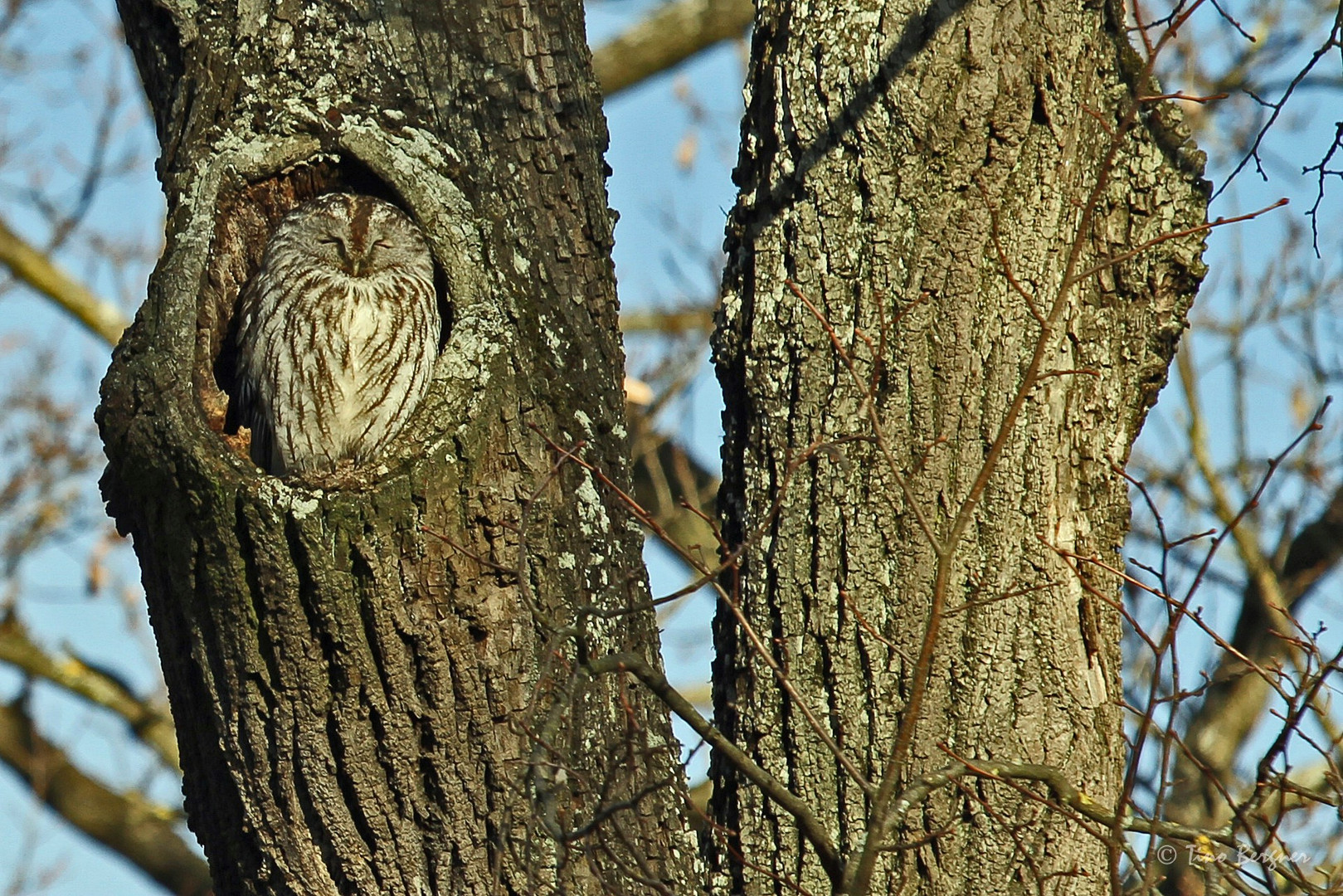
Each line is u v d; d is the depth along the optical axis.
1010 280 7.36
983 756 7.80
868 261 8.12
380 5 8.41
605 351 8.45
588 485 8.09
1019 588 7.90
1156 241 7.34
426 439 7.56
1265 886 7.97
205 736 7.72
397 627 7.36
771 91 8.50
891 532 7.97
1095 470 8.12
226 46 8.43
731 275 8.61
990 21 8.09
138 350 7.68
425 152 8.31
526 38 8.48
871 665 7.93
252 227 9.38
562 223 8.42
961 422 7.98
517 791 6.88
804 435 8.16
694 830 8.68
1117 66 8.28
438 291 8.99
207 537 7.32
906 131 8.09
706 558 19.89
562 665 7.61
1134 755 6.99
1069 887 7.72
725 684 8.38
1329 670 7.73
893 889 7.74
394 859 7.54
